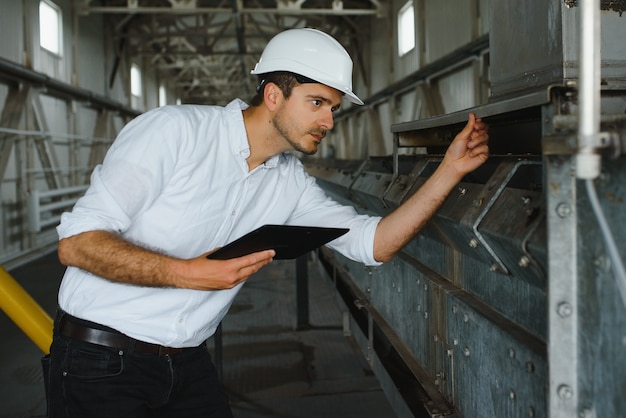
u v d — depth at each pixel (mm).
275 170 1633
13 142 9031
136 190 1349
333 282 4016
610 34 1540
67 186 11789
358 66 16562
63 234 1302
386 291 2496
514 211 1216
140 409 1549
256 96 1480
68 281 1544
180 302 1530
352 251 1659
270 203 1644
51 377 1530
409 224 1551
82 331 1495
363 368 3822
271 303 5488
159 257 1268
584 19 771
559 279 943
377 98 13719
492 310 1450
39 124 10047
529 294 1237
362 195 2709
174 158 1401
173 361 1593
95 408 1489
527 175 1469
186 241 1490
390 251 1606
